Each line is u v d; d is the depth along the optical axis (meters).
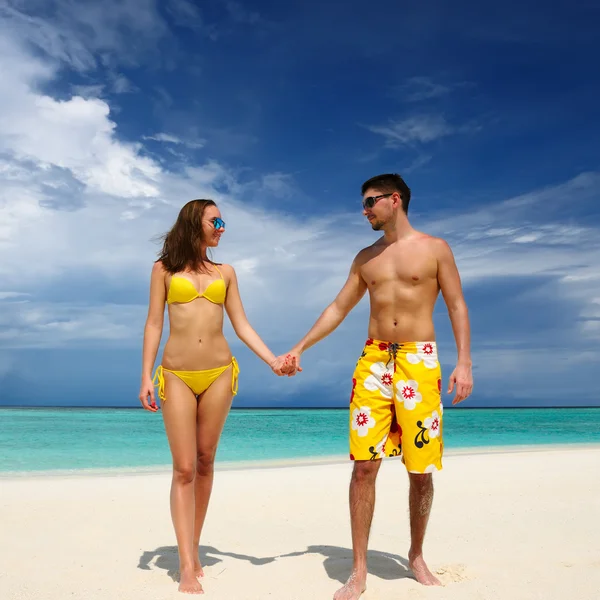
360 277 4.07
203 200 4.04
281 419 42.00
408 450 3.70
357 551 3.60
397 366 3.74
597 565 4.12
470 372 3.73
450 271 3.80
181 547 3.62
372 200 3.86
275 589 3.62
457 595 3.47
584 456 12.17
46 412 49.47
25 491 7.32
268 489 7.73
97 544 4.77
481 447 16.59
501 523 5.66
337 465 11.12
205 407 3.90
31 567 4.03
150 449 15.17
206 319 3.89
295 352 4.17
